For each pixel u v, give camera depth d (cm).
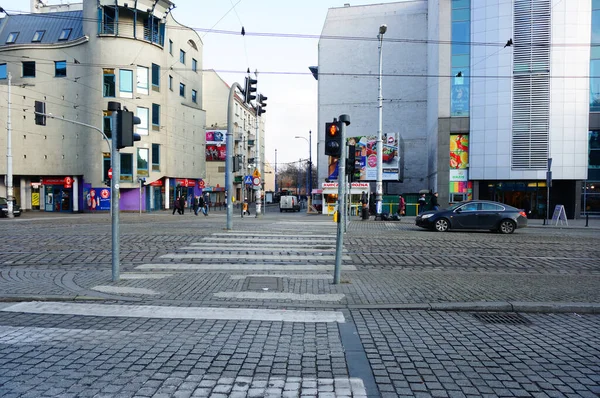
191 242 1295
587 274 897
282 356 439
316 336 503
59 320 550
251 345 470
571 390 366
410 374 399
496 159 2894
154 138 3728
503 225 1684
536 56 2820
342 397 351
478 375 397
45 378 376
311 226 1947
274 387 367
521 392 362
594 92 2831
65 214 3306
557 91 2806
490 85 2898
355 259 1057
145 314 580
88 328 520
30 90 3656
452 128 2988
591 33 2812
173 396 347
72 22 3834
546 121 2825
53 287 716
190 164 4497
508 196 3020
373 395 355
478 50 2922
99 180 3531
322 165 4806
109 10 3516
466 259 1075
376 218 2531
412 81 4569
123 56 3494
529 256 1128
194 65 4644
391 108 4616
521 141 2853
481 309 628
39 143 3656
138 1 3525
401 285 762
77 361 416
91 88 3509
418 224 1784
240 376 389
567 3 2788
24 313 581
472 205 1738
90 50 3500
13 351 441
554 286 760
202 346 464
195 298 666
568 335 518
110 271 862
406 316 595
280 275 840
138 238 1371
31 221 2269
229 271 882
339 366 416
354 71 4709
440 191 3019
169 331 512
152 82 3691
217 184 5688
